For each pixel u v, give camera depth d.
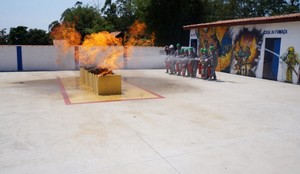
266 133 4.95
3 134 4.79
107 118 5.81
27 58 15.95
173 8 22.33
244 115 6.20
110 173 3.39
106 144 4.34
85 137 4.64
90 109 6.59
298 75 11.59
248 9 33.31
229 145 4.34
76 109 6.58
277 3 32.84
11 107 6.76
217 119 5.83
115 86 8.55
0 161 3.73
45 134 4.79
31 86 10.15
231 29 15.34
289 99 8.13
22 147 4.21
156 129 5.10
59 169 3.50
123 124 5.39
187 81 11.89
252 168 3.56
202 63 12.59
